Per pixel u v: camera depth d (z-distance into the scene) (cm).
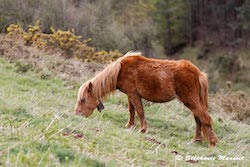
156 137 1150
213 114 1675
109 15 3231
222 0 6188
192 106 1167
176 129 1364
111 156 833
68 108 1297
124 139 1002
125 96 1599
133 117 1251
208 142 1199
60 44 2100
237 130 1473
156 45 3959
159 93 1178
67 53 2117
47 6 2752
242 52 5478
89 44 2828
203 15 6128
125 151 888
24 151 739
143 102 1561
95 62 2081
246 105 1836
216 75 5028
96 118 1227
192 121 1472
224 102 1853
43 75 1622
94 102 1204
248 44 5634
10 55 1728
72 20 2812
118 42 3030
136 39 3481
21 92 1352
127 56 1216
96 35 2880
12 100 1116
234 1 6016
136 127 1280
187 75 1162
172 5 5762
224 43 5800
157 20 5650
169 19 5816
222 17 6097
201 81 1178
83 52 2145
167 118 1463
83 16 2883
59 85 1586
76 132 941
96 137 938
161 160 908
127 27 3553
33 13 2692
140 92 1193
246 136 1410
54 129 888
